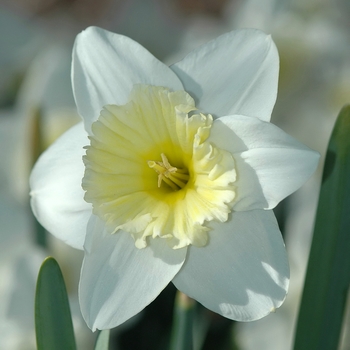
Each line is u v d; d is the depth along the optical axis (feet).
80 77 1.77
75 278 2.08
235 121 1.69
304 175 1.66
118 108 1.76
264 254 1.70
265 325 2.03
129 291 1.71
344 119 1.70
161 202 1.79
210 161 1.70
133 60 1.76
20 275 2.03
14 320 2.03
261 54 1.74
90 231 1.72
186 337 1.76
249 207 1.69
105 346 1.70
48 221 1.78
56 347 1.68
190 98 1.73
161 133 1.81
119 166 1.79
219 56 1.75
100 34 1.77
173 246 1.71
